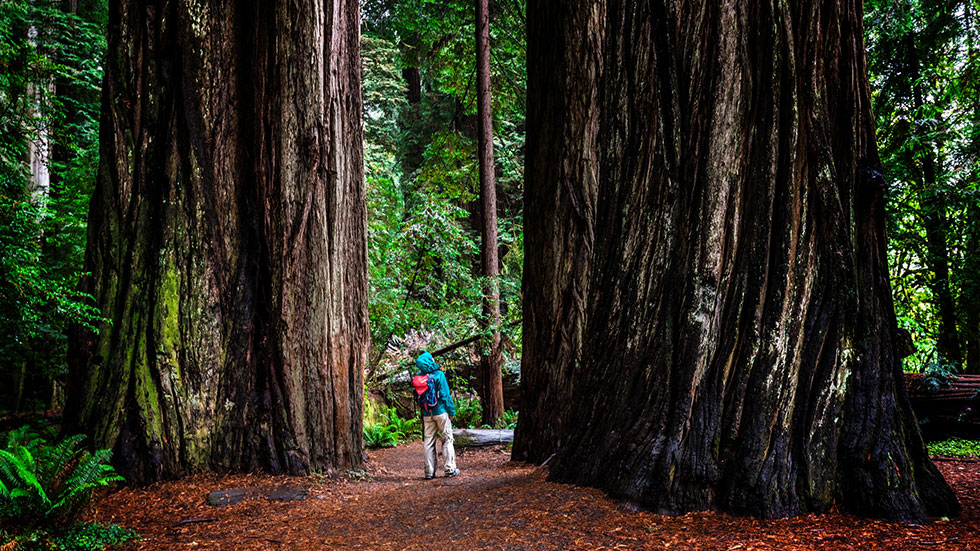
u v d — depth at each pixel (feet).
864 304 14.89
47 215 30.40
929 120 34.94
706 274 15.42
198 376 22.26
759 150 15.49
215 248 23.25
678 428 14.88
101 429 21.17
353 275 27.78
